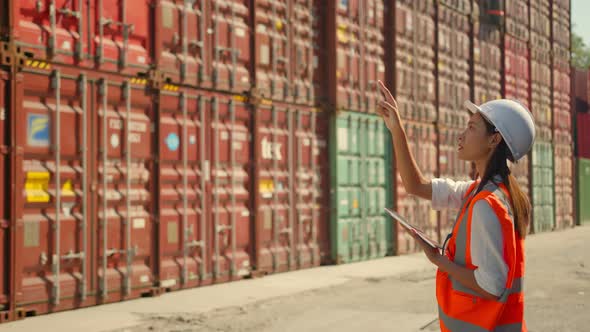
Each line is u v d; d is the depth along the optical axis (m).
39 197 7.81
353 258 13.61
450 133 17.53
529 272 12.22
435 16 17.02
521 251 2.21
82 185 8.26
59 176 8.03
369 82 14.29
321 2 13.14
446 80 17.45
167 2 9.59
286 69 12.02
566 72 26.50
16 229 7.47
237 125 10.82
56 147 7.98
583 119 28.72
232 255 10.59
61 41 8.08
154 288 9.09
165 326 7.25
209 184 10.18
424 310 8.30
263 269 11.27
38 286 7.75
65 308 8.02
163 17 9.52
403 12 15.48
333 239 13.12
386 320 7.63
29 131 7.75
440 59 17.16
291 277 11.20
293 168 12.12
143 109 9.15
